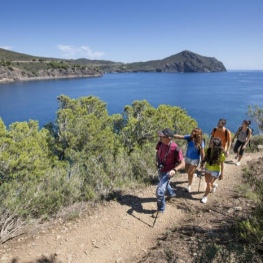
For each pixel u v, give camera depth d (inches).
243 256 130.4
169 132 211.6
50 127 625.3
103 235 200.4
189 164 270.2
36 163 415.2
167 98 3228.3
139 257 176.6
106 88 4847.4
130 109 696.4
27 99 3159.5
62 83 6235.2
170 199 256.2
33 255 175.5
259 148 492.4
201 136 261.4
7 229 192.2
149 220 220.7
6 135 466.6
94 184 278.8
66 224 211.5
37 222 209.2
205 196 251.8
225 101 2849.4
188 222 213.5
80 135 566.3
